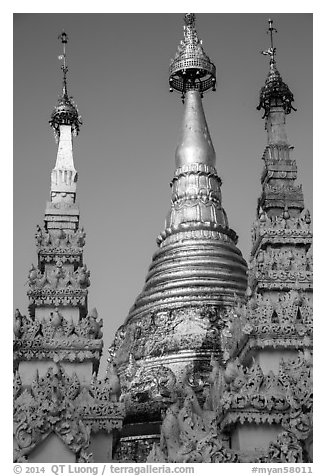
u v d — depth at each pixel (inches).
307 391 976.9
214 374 1108.5
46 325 1079.0
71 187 1238.9
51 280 1136.2
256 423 962.7
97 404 1023.6
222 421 991.0
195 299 1417.3
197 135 1598.2
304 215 1135.0
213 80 1611.7
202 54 1599.4
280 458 938.7
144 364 1364.4
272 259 1094.4
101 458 1008.2
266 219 1130.7
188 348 1349.7
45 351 1067.3
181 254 1485.0
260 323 1028.5
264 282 1083.9
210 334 1366.9
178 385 1286.9
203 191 1556.3
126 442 1253.1
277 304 1045.2
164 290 1448.1
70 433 956.6
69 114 1296.8
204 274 1449.3
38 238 1181.1
